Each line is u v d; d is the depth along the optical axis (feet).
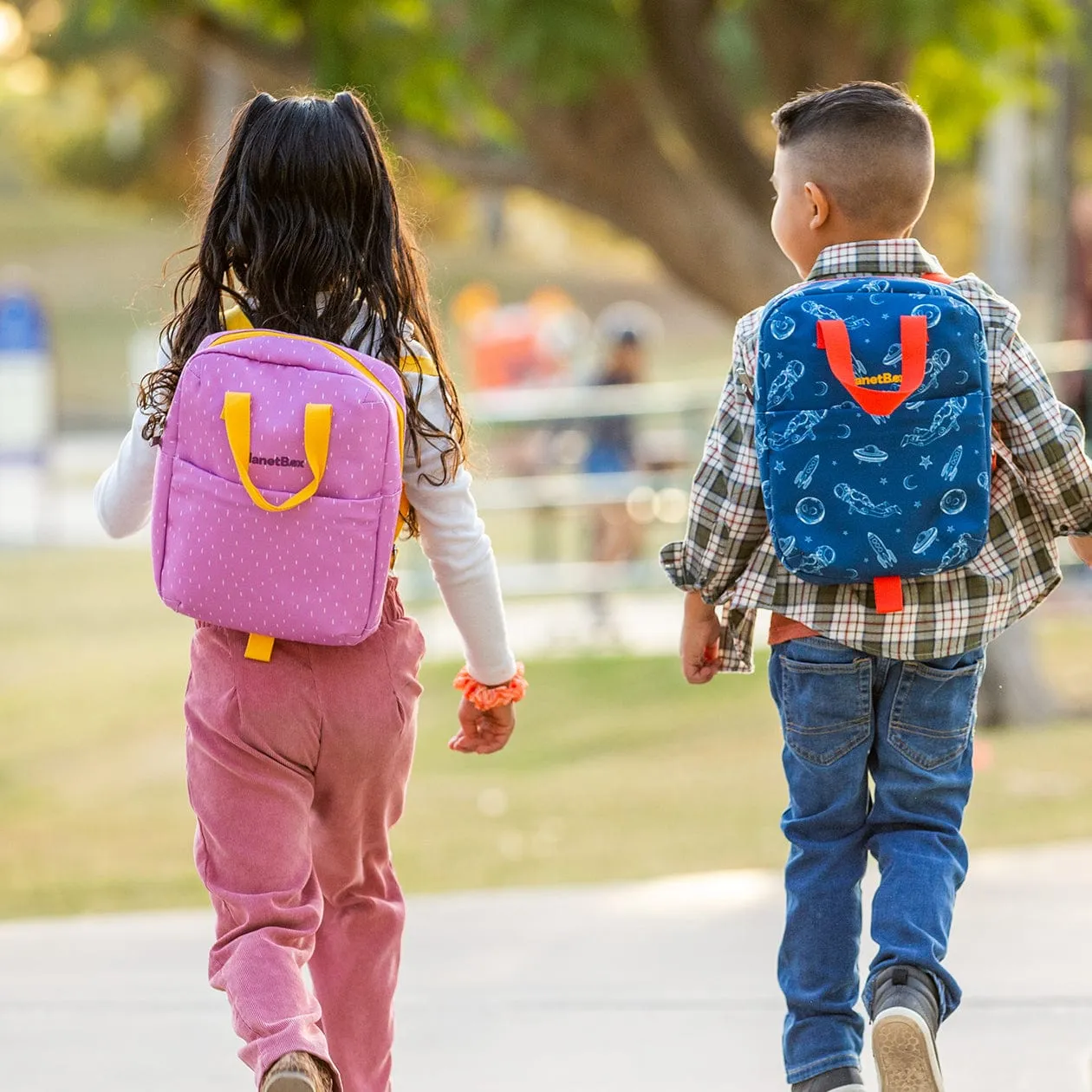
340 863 32.17
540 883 65.72
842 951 32.65
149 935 56.39
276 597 29.43
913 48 85.61
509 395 155.12
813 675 32.32
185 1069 43.11
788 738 33.06
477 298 335.47
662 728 102.01
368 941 32.76
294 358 29.71
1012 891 56.18
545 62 78.02
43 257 539.70
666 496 132.98
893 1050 29.40
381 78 88.48
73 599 164.45
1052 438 31.53
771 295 91.56
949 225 295.89
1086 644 127.13
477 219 632.79
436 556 31.76
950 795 32.73
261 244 30.76
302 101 31.48
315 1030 28.78
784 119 34.30
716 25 94.38
